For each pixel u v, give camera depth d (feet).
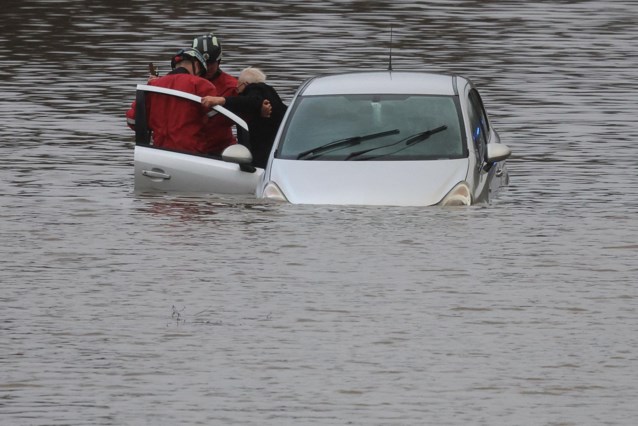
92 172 165.27
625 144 187.01
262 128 159.63
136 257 118.42
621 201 146.51
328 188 139.54
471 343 93.86
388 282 109.29
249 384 85.76
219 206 140.67
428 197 137.90
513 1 382.01
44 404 82.28
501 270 113.50
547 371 88.02
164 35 302.86
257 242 123.24
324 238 124.47
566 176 163.02
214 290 107.24
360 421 79.46
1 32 309.22
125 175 163.22
